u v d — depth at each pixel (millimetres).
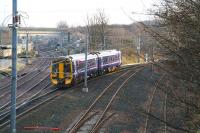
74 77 45250
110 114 30453
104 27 78000
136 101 35094
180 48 8891
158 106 32344
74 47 68750
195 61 8836
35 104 34031
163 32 9227
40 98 37469
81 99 37156
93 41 76875
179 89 9891
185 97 9570
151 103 33812
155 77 10953
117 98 37156
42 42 125688
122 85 45531
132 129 25859
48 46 110438
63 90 42969
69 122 27922
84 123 27594
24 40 93188
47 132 24969
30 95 39344
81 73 47375
